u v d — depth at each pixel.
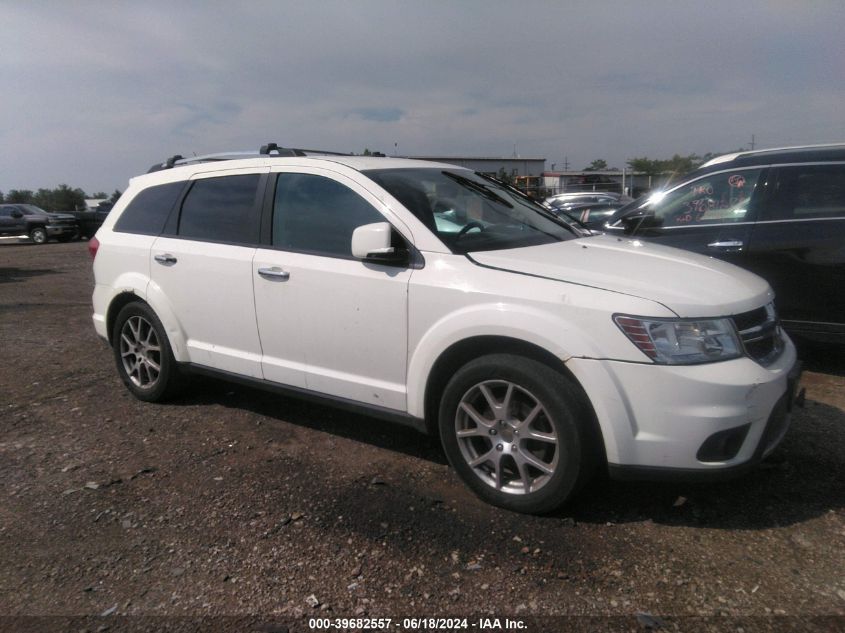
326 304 3.71
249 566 2.84
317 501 3.38
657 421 2.84
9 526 3.20
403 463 3.81
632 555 2.85
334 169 3.86
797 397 3.37
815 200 5.10
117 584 2.74
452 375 3.44
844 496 3.31
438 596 2.62
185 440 4.22
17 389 5.30
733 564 2.77
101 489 3.56
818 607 2.50
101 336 5.12
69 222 26.41
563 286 3.04
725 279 3.27
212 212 4.41
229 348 4.30
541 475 3.15
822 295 5.03
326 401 3.87
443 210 3.71
